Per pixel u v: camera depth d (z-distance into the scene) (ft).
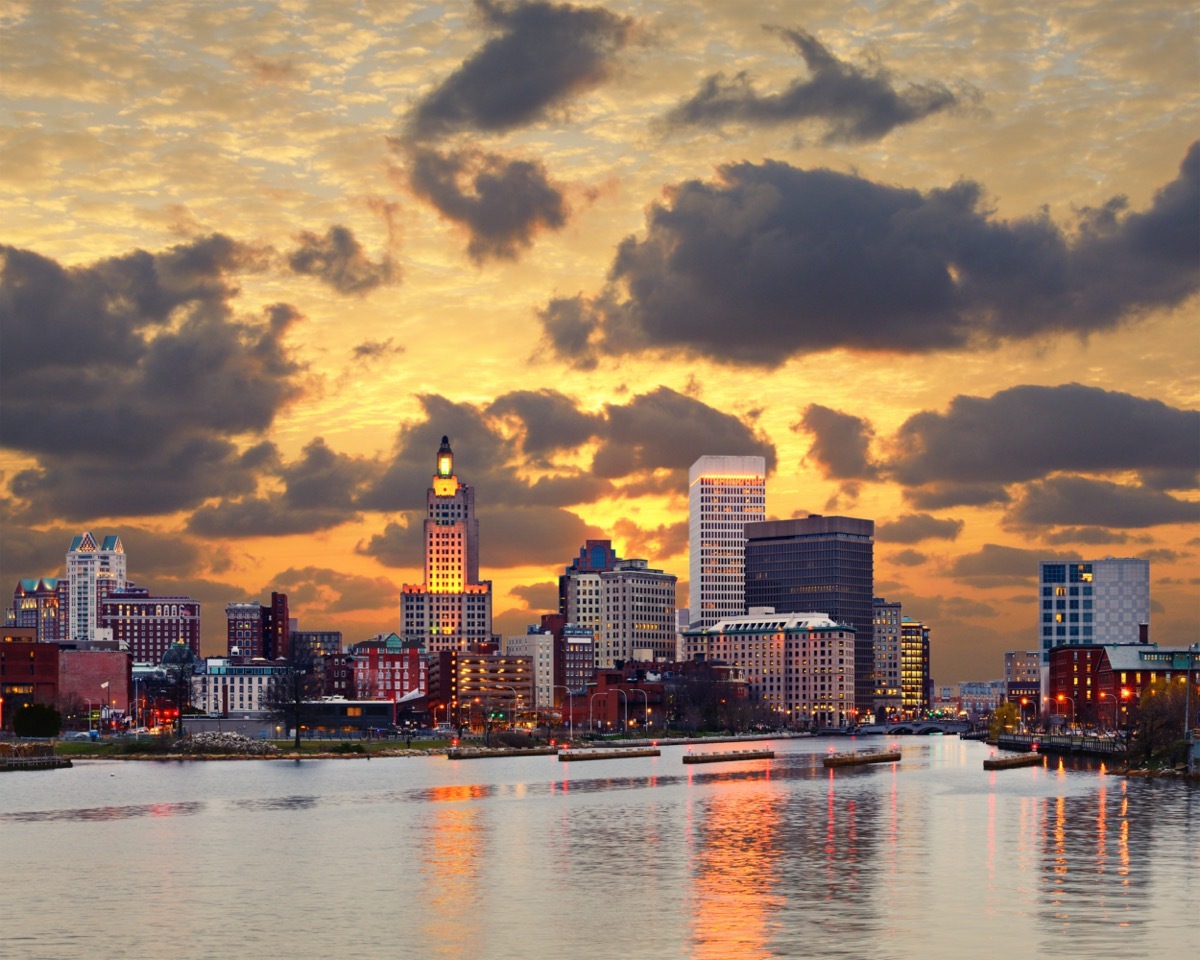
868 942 324.80
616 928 344.28
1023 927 338.75
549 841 518.37
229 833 558.15
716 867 442.09
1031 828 538.06
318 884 418.31
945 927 339.57
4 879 434.30
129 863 469.57
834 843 499.92
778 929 339.98
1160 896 377.91
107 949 328.08
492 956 317.42
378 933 343.05
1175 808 611.88
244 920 360.89
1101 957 309.22
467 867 450.71
